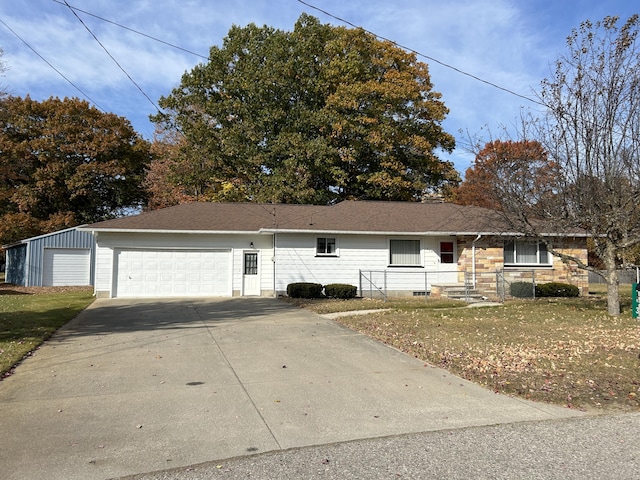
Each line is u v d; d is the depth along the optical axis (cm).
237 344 953
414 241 2066
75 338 1003
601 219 1295
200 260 1986
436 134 3059
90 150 3406
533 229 1359
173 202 3547
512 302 1739
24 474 406
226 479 398
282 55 2903
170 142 3881
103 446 465
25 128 3369
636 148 1195
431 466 423
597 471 414
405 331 1077
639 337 1005
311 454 448
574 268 2078
